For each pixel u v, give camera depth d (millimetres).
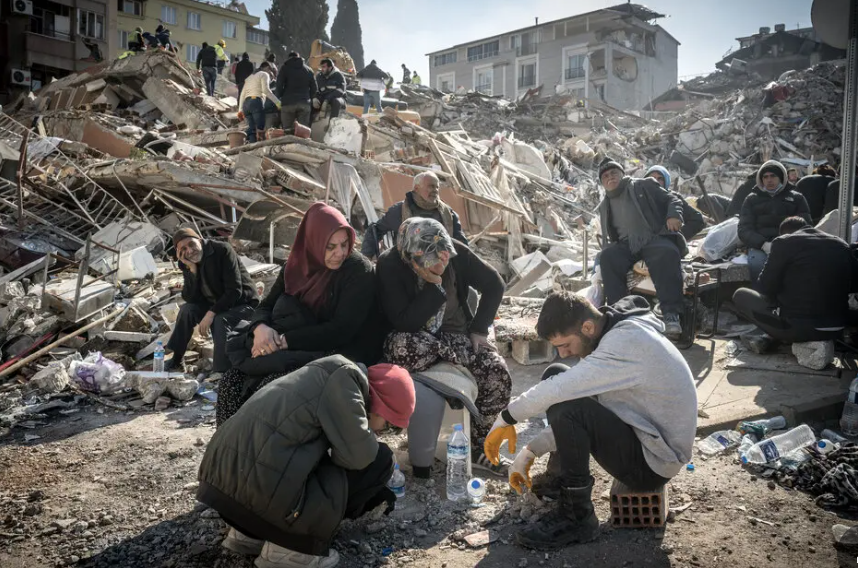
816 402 3848
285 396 2289
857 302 5125
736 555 2520
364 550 2635
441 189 11500
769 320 4680
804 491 3033
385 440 3883
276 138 10602
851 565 2432
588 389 2531
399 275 3172
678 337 5266
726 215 8023
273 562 2416
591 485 2672
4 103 30312
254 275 7133
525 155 17109
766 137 22406
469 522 2863
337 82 13102
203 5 48812
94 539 2777
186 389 4621
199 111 16328
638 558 2525
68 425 4152
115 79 18422
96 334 5617
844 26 4781
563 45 52250
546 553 2590
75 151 11695
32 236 7820
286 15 48250
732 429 3717
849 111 4793
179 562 2588
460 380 3240
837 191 6887
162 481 3330
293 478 2197
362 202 10062
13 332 5355
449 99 27672
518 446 3754
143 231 8539
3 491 3211
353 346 3252
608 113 32812
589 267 9000
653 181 5383
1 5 30250
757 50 49281
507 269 11023
